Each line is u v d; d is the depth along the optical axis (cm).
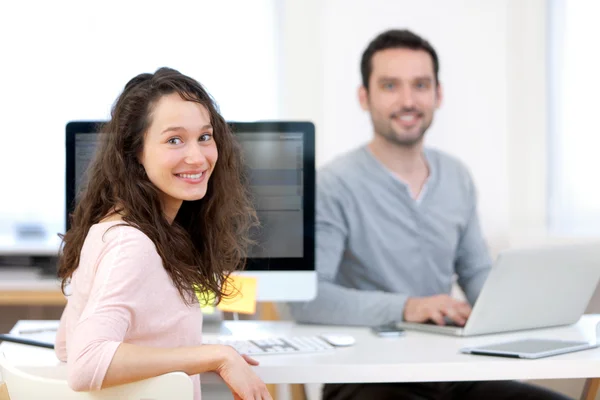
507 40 424
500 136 424
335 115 419
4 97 406
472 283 303
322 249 286
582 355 198
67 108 409
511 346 205
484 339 222
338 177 295
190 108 166
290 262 233
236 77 415
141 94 166
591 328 240
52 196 408
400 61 296
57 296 335
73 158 224
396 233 295
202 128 167
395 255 294
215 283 180
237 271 227
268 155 233
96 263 155
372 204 294
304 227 233
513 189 427
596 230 419
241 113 416
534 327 235
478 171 425
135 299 153
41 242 392
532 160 425
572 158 421
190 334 165
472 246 305
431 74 300
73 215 176
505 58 422
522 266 219
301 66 416
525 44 425
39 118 407
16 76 406
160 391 142
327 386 256
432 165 304
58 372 188
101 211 170
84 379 144
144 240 157
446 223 298
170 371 151
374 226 293
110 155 166
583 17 418
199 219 180
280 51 416
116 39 410
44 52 407
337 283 301
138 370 147
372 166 298
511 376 191
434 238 296
